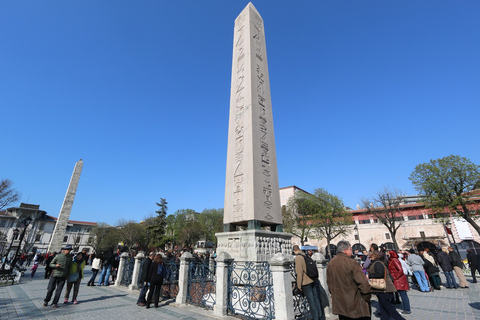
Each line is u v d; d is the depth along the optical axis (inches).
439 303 326.0
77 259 333.4
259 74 423.8
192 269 320.2
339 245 171.9
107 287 474.6
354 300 149.8
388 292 219.8
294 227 1611.7
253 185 324.2
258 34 468.8
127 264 487.8
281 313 201.5
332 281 161.3
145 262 312.3
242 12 488.4
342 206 1539.1
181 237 2212.1
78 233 2832.2
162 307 298.2
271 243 313.7
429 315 264.1
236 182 349.1
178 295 317.1
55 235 1302.9
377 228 1699.1
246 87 399.5
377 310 296.5
